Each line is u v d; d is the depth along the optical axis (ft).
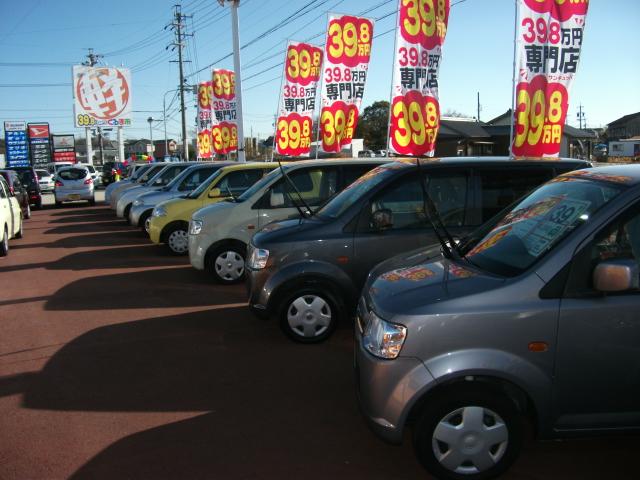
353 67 39.45
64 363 18.11
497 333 10.43
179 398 15.33
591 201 11.49
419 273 12.30
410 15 30.63
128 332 21.22
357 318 13.00
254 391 15.72
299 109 43.68
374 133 166.50
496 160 19.72
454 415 10.66
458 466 10.76
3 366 17.92
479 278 11.14
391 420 10.67
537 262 10.82
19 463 12.16
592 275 10.43
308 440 13.01
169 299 26.03
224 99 65.82
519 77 28.48
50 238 48.42
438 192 18.99
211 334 20.75
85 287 29.07
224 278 28.37
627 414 10.83
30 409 14.79
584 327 10.45
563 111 29.17
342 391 15.65
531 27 28.17
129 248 41.91
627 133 244.01
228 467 11.88
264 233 19.88
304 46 43.24
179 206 36.58
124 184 66.18
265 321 22.20
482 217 19.01
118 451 12.58
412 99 31.17
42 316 23.68
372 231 18.70
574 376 10.57
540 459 12.07
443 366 10.43
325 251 18.53
